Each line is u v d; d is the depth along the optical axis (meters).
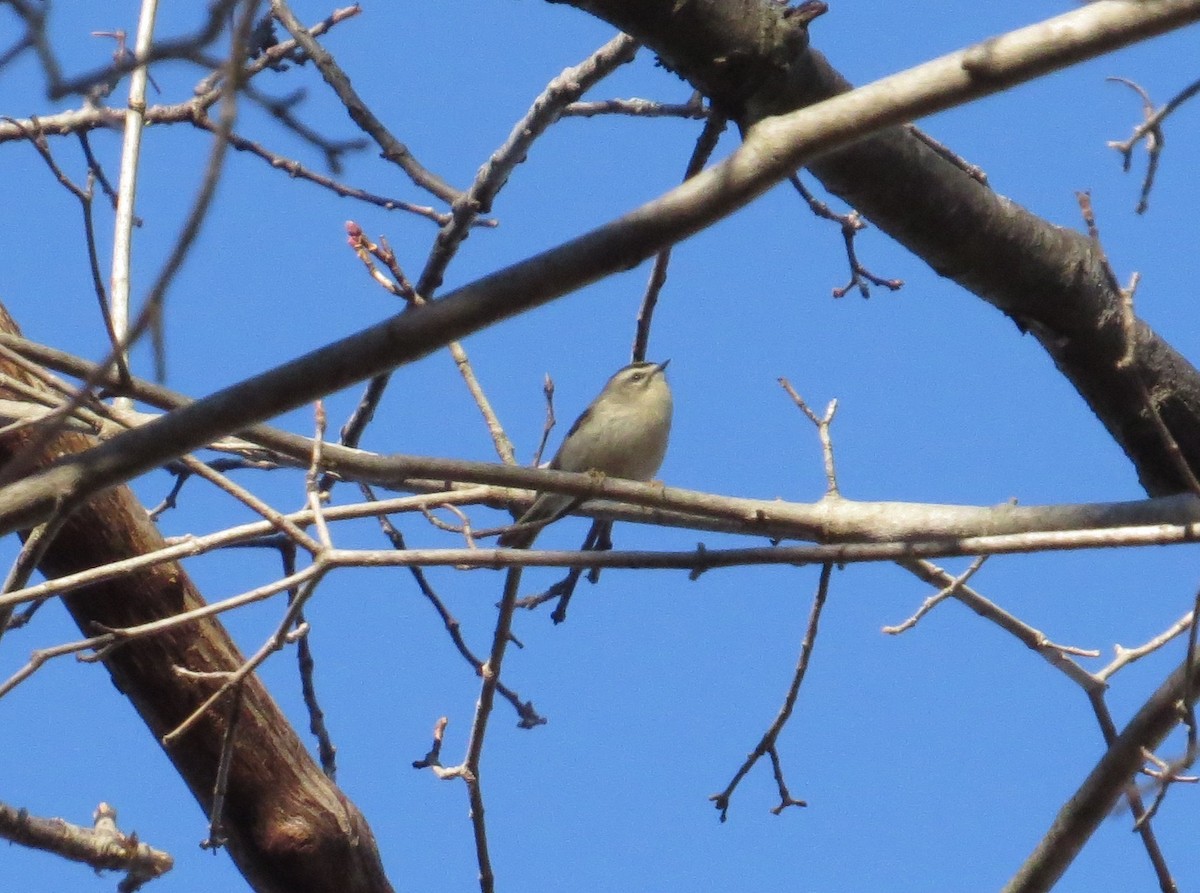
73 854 10.94
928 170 10.20
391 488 11.10
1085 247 10.84
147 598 11.61
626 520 10.97
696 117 12.83
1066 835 10.28
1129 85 8.41
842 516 10.19
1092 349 10.97
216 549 8.83
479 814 11.20
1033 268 10.66
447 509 10.27
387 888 12.12
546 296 7.62
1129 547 8.40
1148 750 9.89
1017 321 11.06
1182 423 11.09
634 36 9.70
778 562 8.80
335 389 7.84
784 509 10.21
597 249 7.52
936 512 10.05
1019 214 10.62
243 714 11.73
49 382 8.82
